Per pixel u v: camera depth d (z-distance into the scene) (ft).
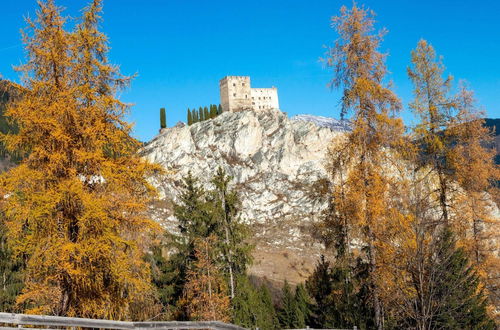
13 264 84.07
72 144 46.44
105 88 49.03
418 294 51.13
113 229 46.24
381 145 63.62
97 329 46.11
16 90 45.96
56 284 45.32
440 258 51.65
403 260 53.21
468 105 69.00
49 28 46.37
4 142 45.06
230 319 88.84
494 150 68.44
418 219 52.24
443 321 53.06
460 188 68.54
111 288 47.09
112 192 46.42
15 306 46.14
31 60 46.14
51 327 43.93
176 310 97.81
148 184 49.06
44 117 44.45
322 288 95.35
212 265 92.38
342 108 65.00
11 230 43.16
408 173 66.95
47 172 44.75
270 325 94.73
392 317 56.59
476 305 60.29
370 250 60.59
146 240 48.52
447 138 69.72
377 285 58.49
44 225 42.98
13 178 43.19
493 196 68.95
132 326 42.04
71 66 47.03
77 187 43.19
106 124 48.42
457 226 65.62
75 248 42.78
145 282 47.32
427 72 71.10
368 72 64.13
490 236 67.36
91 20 48.98
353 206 61.16
